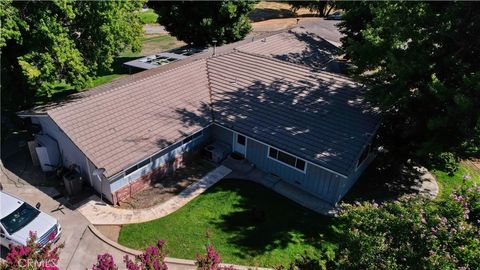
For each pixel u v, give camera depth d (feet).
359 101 63.67
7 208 48.06
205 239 50.08
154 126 61.05
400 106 54.44
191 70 76.74
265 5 219.41
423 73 51.44
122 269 45.34
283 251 48.67
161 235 50.47
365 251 29.94
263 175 64.13
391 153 59.57
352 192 61.05
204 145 68.64
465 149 51.08
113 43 76.89
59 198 56.49
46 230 46.57
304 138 58.90
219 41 120.78
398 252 29.45
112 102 62.75
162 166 61.26
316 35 112.57
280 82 71.15
